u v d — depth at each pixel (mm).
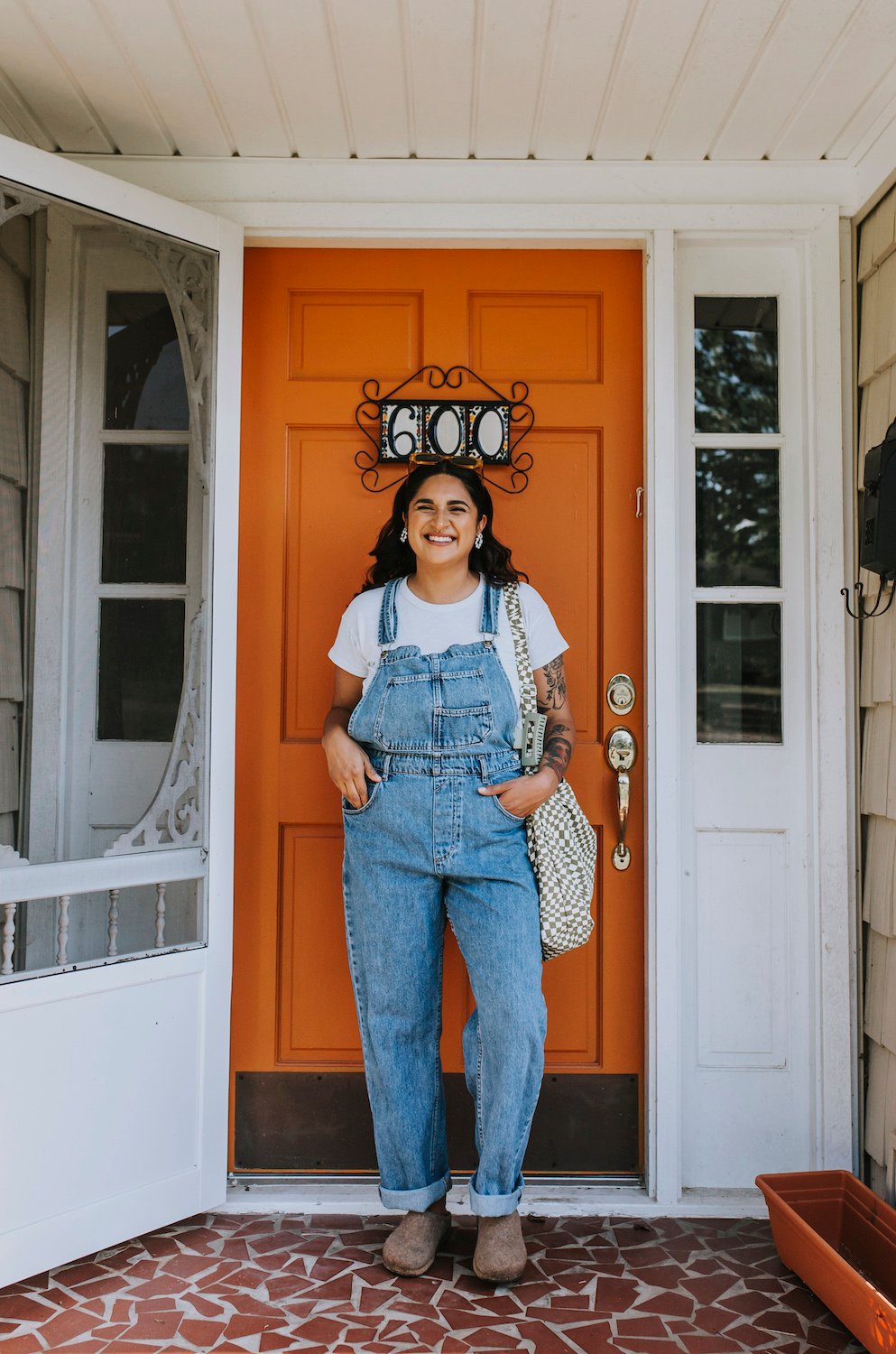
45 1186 1818
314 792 2221
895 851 2002
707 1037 2191
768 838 2217
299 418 2254
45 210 1929
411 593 1912
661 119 2025
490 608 1872
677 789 2145
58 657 1951
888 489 1874
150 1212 1954
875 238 2105
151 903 2033
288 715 2242
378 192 2174
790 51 1807
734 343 2258
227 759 2119
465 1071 2045
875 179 2068
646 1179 2158
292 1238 1982
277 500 2250
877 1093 2076
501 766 1807
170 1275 1838
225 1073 2092
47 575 1943
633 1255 1931
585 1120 2191
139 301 2047
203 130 2082
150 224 2029
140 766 2021
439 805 1780
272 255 2268
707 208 2172
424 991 1853
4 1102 1774
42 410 1943
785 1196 1961
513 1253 1790
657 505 2170
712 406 2256
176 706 2064
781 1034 2193
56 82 1918
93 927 1959
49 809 1926
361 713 1850
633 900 2213
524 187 2174
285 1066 2201
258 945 2213
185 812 2061
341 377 2264
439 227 2178
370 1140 2191
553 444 2244
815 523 2170
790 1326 1701
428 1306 1739
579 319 2260
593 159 2172
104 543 2006
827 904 2133
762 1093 2180
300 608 2250
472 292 2262
